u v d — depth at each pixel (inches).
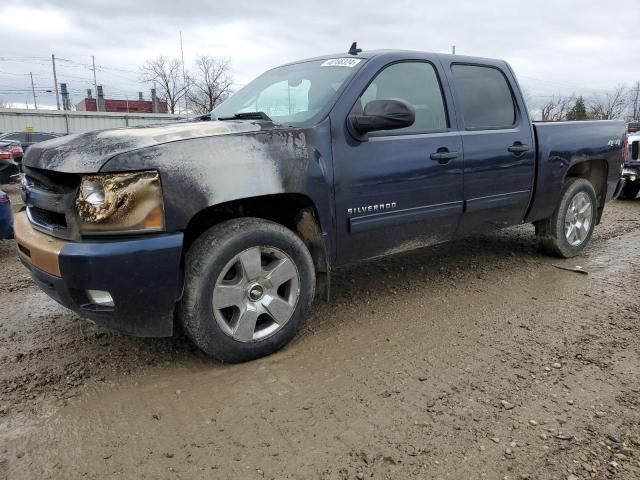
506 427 96.7
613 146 211.3
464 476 84.3
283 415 100.6
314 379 113.9
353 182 131.0
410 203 144.1
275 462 87.6
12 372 117.6
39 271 108.3
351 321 145.2
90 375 116.0
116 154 100.1
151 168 101.3
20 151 537.3
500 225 177.6
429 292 168.7
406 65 149.0
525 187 177.8
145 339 133.5
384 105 124.0
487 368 118.7
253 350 120.0
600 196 217.9
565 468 86.0
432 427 96.8
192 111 2007.9
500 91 173.3
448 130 153.6
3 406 103.8
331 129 127.9
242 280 116.6
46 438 94.0
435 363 121.1
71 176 105.3
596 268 195.6
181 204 104.3
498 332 138.3
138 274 102.0
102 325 108.7
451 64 160.2
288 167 118.0
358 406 103.5
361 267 195.2
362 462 87.6
